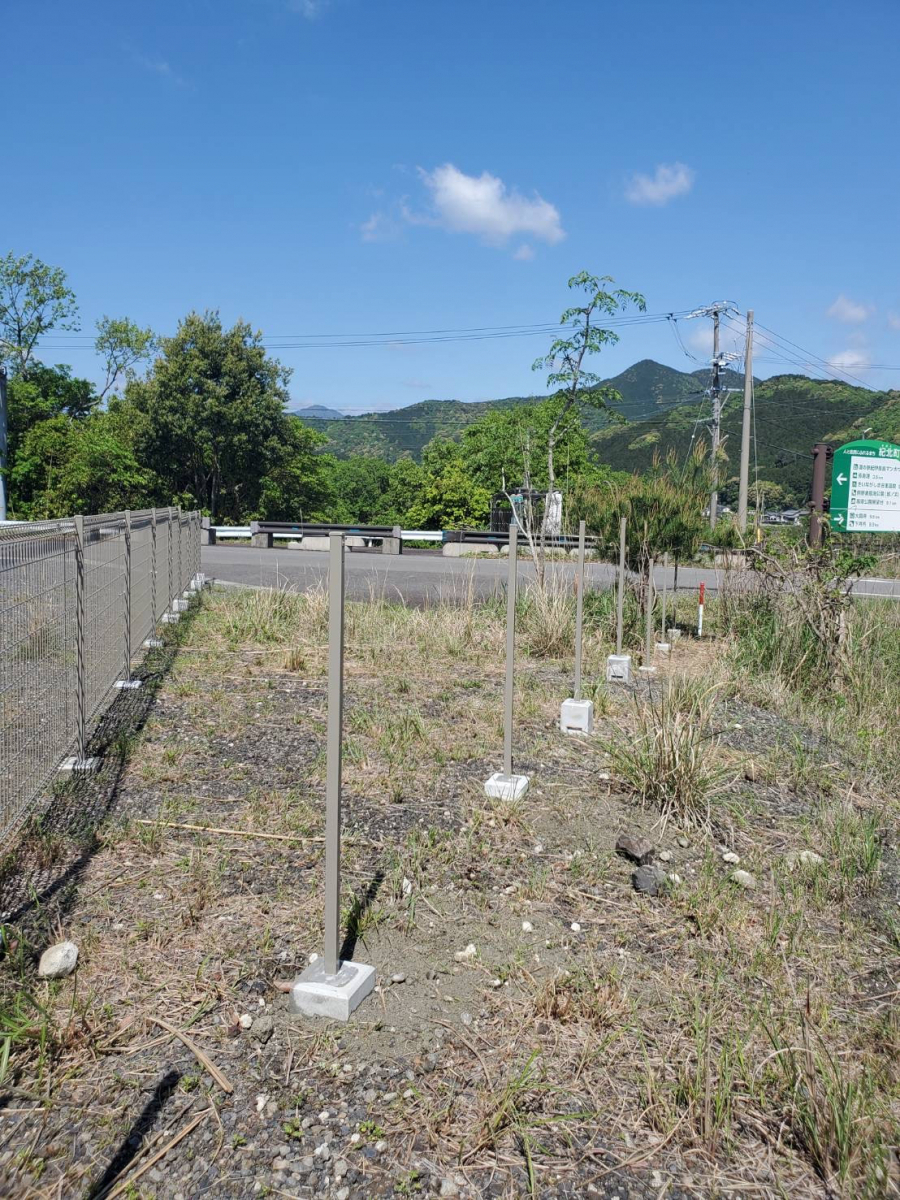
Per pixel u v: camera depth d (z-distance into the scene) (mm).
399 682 7828
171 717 6512
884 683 8992
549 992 3143
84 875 3887
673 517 11133
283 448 42906
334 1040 2859
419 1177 2320
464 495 41562
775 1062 2893
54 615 4727
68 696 5066
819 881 4375
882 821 5504
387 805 4957
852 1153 2455
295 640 9773
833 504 17750
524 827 4762
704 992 3312
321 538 27766
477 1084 2695
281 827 4547
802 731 7566
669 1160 2457
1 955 3189
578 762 5949
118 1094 2555
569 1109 2625
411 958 3410
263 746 5922
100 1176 2258
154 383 40750
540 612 10148
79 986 3051
